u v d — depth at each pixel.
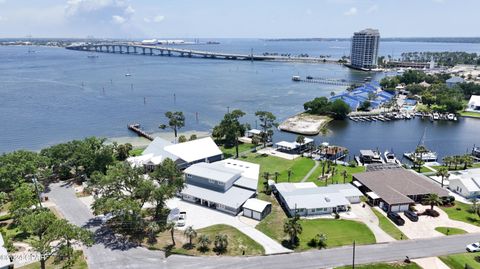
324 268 62.53
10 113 193.88
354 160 126.25
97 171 93.62
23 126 171.38
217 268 62.31
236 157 126.31
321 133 166.50
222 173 94.88
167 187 79.75
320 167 116.25
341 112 191.62
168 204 87.81
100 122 181.25
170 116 145.50
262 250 68.12
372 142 153.25
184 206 87.31
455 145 149.12
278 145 136.62
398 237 73.12
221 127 142.50
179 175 87.94
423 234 74.44
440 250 68.25
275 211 85.50
